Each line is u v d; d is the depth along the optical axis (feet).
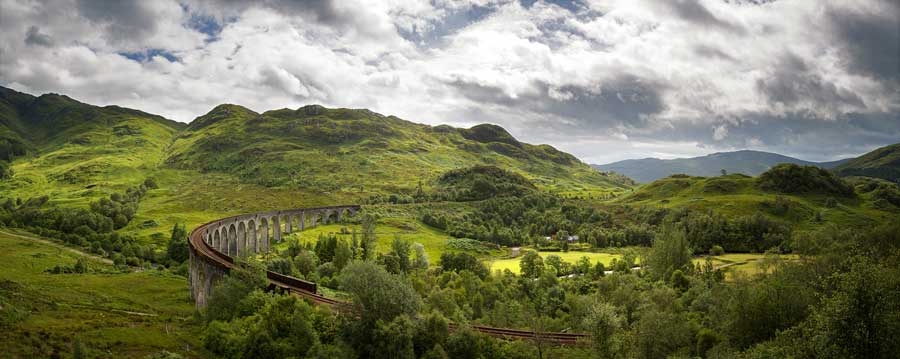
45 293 334.85
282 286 286.66
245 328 231.50
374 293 233.35
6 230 629.10
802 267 325.62
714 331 263.49
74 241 611.88
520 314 321.93
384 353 215.10
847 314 180.96
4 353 187.01
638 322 266.98
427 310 261.85
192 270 395.75
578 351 242.99
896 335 175.73
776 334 220.02
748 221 604.08
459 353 223.51
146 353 217.97
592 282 440.86
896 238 385.50
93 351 208.74
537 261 480.23
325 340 225.97
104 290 394.93
